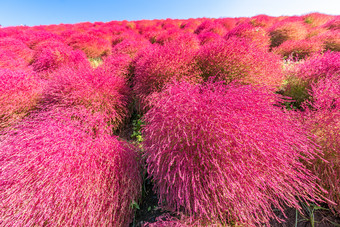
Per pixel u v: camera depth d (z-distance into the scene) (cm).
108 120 271
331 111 174
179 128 147
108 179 160
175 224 137
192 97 168
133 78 374
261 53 296
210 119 149
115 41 863
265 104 169
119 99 296
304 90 263
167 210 159
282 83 291
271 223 142
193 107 158
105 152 175
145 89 301
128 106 316
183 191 135
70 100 267
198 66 298
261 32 504
